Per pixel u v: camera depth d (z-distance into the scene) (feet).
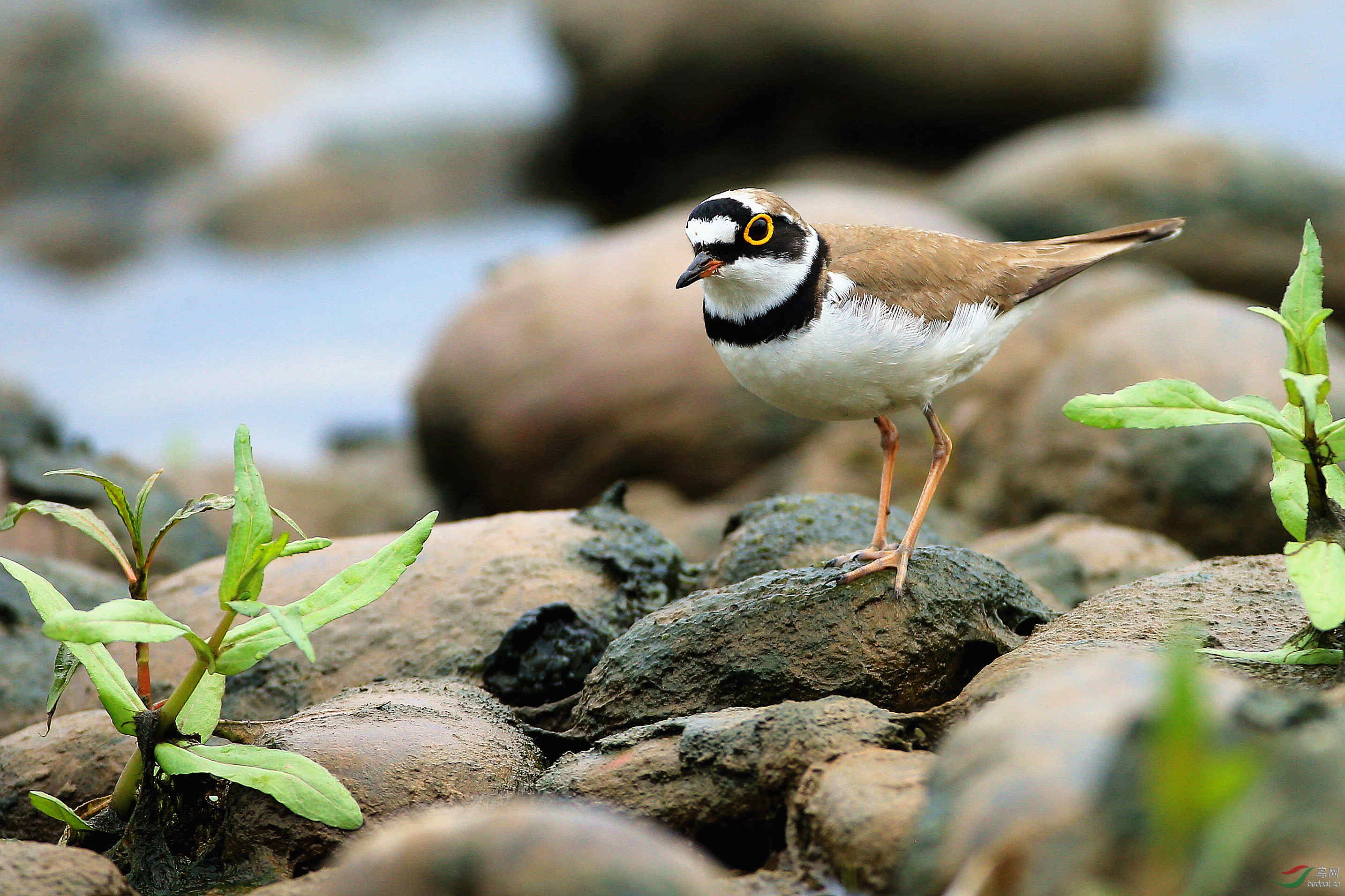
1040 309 51.26
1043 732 16.51
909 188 94.32
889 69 96.48
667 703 24.59
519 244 101.19
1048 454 45.85
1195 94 105.50
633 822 20.80
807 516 30.83
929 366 26.37
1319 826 14.25
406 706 24.91
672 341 54.34
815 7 96.48
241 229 104.53
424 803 22.07
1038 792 15.56
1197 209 68.18
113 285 100.48
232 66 126.31
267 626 22.11
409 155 108.06
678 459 53.88
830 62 97.19
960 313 26.73
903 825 17.61
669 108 102.32
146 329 90.68
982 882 14.97
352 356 84.28
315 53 137.69
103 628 20.34
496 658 28.19
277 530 58.18
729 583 29.96
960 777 16.87
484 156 108.47
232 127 118.11
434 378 58.29
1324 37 116.57
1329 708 16.44
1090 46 96.07
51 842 25.22
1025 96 96.89
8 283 101.60
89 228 107.65
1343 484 23.07
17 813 25.53
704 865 20.17
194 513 23.50
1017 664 22.35
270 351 85.81
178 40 134.92
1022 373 49.24
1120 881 14.46
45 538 40.09
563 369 55.21
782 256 25.75
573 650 28.14
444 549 31.40
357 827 21.03
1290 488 22.94
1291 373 20.84
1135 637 23.58
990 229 71.20
